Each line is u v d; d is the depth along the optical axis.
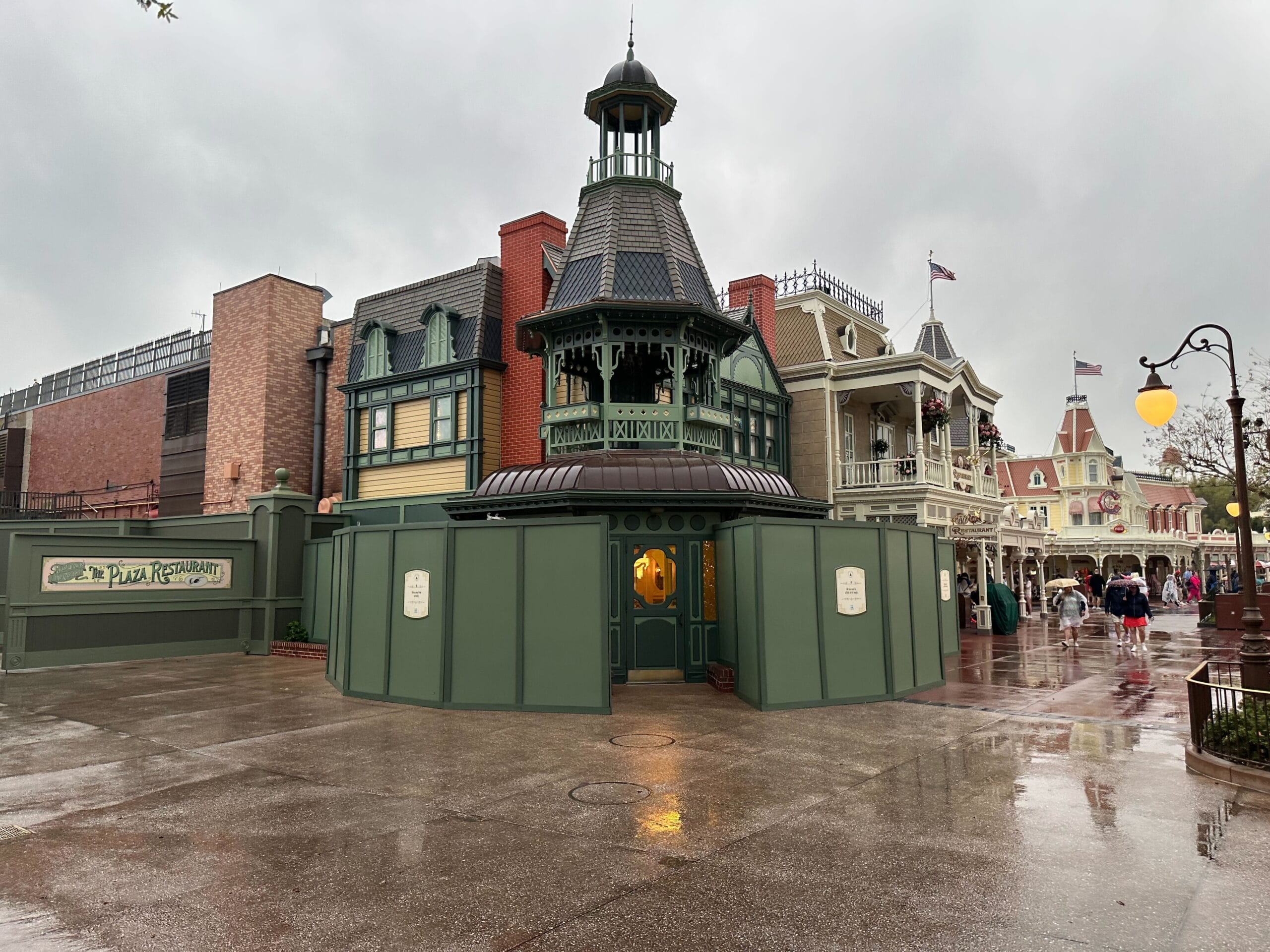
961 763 8.39
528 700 11.31
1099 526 63.00
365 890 5.08
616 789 7.37
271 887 5.13
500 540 11.72
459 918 4.67
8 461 38.28
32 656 16.14
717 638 14.25
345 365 26.73
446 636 11.71
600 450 16.84
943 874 5.32
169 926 4.56
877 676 12.41
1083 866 5.46
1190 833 6.12
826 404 27.20
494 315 22.27
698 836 6.10
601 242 17.98
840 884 5.16
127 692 13.23
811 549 12.12
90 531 23.12
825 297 29.58
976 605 27.23
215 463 27.64
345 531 13.51
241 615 19.45
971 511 28.72
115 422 33.81
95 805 6.93
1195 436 23.92
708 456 17.12
